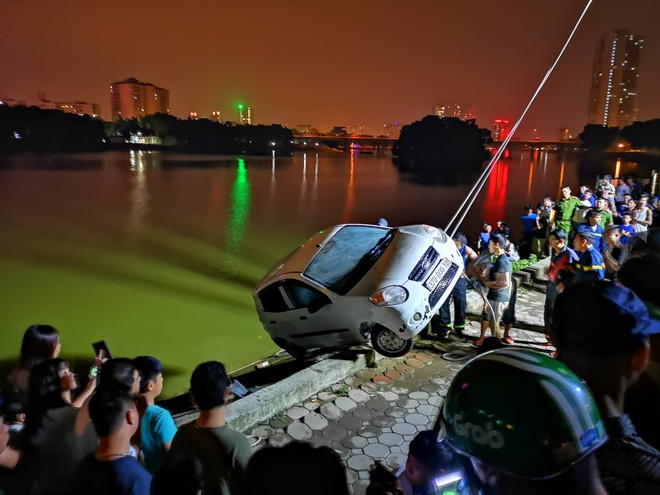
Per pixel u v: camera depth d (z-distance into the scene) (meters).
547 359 1.31
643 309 1.47
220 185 61.94
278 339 8.20
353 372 6.87
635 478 1.25
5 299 13.66
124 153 167.00
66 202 40.91
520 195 57.91
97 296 13.98
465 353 7.35
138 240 23.83
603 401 1.41
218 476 3.01
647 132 160.62
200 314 12.22
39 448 3.48
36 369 3.67
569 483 1.12
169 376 8.67
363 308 7.15
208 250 21.66
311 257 8.19
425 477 2.08
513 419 1.17
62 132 173.25
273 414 5.88
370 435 5.46
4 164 93.75
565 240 6.90
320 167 119.62
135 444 4.14
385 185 72.38
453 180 86.50
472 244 17.98
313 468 1.58
